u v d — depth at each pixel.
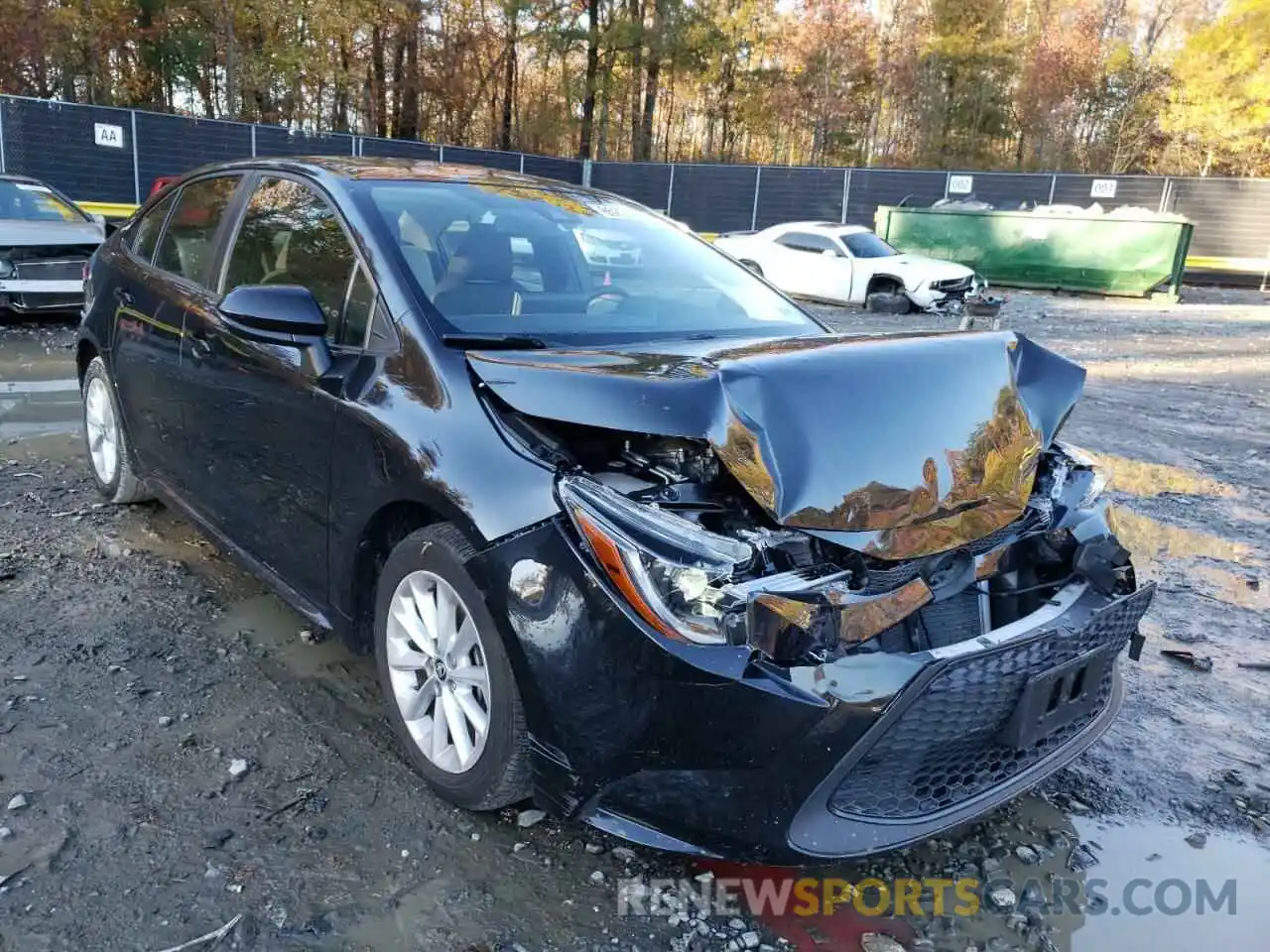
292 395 2.96
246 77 30.06
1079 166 44.62
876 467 2.22
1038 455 2.59
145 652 3.30
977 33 42.84
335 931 2.14
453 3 35.97
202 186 4.05
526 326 2.86
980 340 2.66
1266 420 8.40
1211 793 2.91
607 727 2.11
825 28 43.31
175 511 3.98
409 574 2.57
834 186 27.27
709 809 2.07
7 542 4.15
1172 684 3.59
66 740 2.77
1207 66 39.56
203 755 2.74
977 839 2.64
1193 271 24.27
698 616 2.02
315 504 2.91
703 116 46.72
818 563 2.14
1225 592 4.49
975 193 26.36
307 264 3.18
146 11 29.00
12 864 2.26
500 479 2.31
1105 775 2.98
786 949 2.20
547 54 37.81
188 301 3.68
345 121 34.53
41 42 27.05
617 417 2.16
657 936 2.20
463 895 2.28
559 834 2.52
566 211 3.57
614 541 2.09
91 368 4.67
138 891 2.21
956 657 2.05
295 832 2.45
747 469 2.11
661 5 37.41
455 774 2.49
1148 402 9.09
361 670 3.28
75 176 21.58
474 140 39.78
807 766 2.00
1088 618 2.32
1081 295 20.55
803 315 3.56
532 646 2.19
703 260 3.71
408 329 2.71
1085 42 44.72
